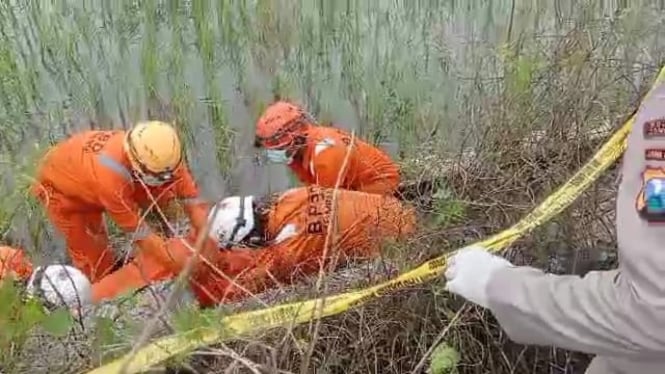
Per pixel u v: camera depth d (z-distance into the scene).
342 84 5.68
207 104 5.56
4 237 3.98
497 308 2.10
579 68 3.79
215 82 5.61
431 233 3.15
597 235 3.20
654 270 1.90
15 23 6.12
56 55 5.98
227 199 4.01
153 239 3.79
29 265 3.75
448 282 2.21
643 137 1.98
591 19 4.47
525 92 3.74
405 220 3.39
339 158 4.36
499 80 4.12
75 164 4.21
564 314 2.00
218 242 3.83
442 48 5.66
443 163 3.85
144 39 5.99
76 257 4.46
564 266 3.16
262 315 2.64
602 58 3.92
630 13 4.27
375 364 2.85
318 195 3.92
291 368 2.71
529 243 3.15
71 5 6.36
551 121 3.58
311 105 5.57
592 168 2.69
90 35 6.11
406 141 4.94
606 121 3.65
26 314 2.55
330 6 6.11
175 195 4.14
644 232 1.92
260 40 5.99
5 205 3.88
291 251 3.87
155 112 5.56
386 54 5.80
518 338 2.11
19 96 5.62
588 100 3.67
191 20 6.12
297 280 3.66
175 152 4.03
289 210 3.92
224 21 6.04
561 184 3.37
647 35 4.18
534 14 5.45
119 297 3.17
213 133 5.40
